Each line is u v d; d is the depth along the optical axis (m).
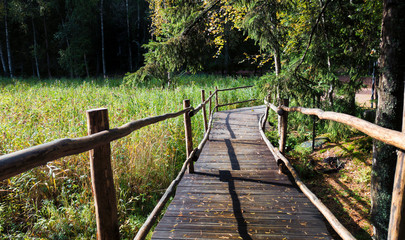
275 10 6.55
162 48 6.73
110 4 36.75
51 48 33.34
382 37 4.33
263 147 6.92
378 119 4.46
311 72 6.83
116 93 11.38
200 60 7.25
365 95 17.05
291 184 4.40
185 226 3.14
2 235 3.50
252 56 11.01
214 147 6.94
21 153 1.00
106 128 1.73
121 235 3.95
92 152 1.65
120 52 38.75
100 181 1.68
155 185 5.37
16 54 33.47
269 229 3.06
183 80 19.11
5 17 27.62
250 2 6.77
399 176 1.23
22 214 4.03
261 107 14.14
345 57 6.48
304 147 8.12
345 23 6.64
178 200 3.84
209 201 3.80
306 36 7.46
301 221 3.23
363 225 5.08
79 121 6.90
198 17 7.02
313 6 8.10
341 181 6.44
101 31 33.16
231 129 9.09
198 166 5.38
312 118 7.84
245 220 3.27
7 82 19.45
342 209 5.57
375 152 4.50
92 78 27.52
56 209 4.06
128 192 4.86
